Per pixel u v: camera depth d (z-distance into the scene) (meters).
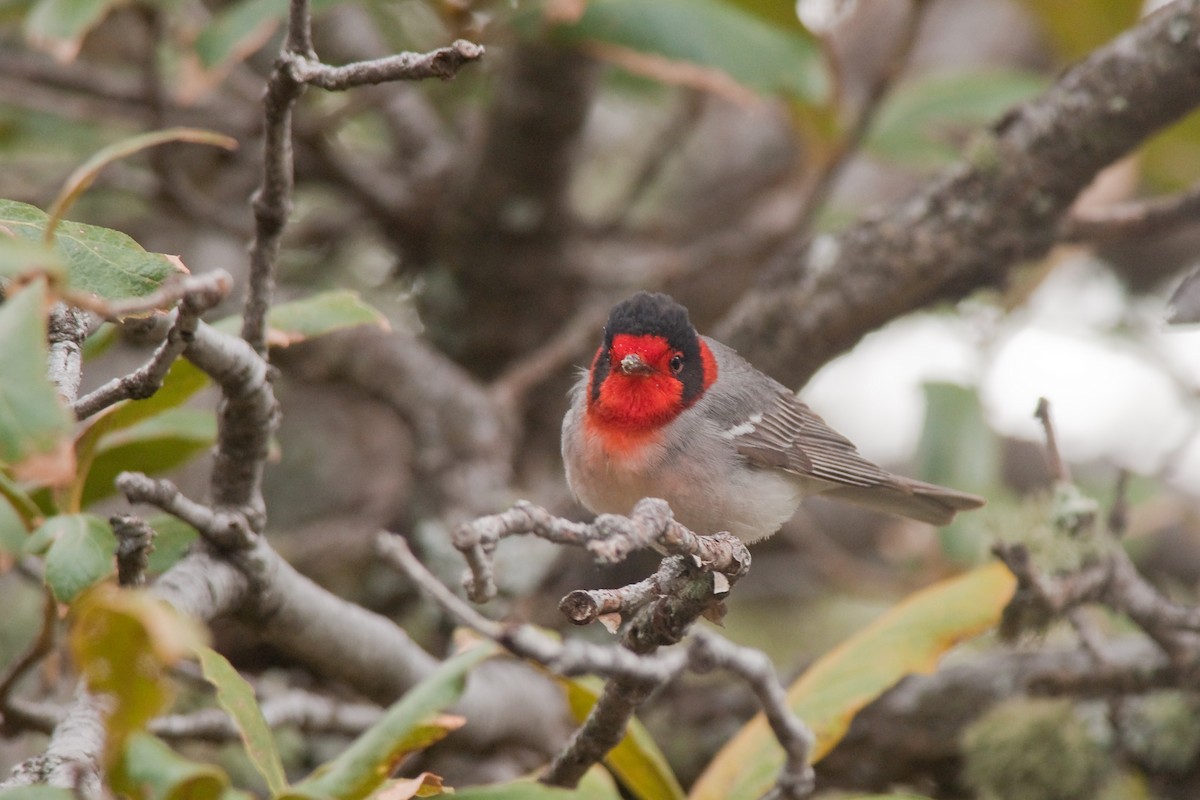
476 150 13.04
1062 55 14.38
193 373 6.90
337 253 14.45
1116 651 10.04
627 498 9.49
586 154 16.23
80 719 5.33
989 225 10.69
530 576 11.87
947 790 10.98
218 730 8.00
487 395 12.91
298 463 14.38
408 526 12.56
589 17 11.04
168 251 13.74
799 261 11.38
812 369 11.73
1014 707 10.32
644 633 5.98
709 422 9.52
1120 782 10.01
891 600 12.75
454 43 5.29
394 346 12.84
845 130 12.38
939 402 12.04
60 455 4.18
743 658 6.38
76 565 5.97
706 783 7.50
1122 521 9.16
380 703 8.06
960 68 17.03
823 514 16.20
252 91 13.53
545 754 10.40
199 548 6.88
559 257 13.76
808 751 6.80
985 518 10.08
